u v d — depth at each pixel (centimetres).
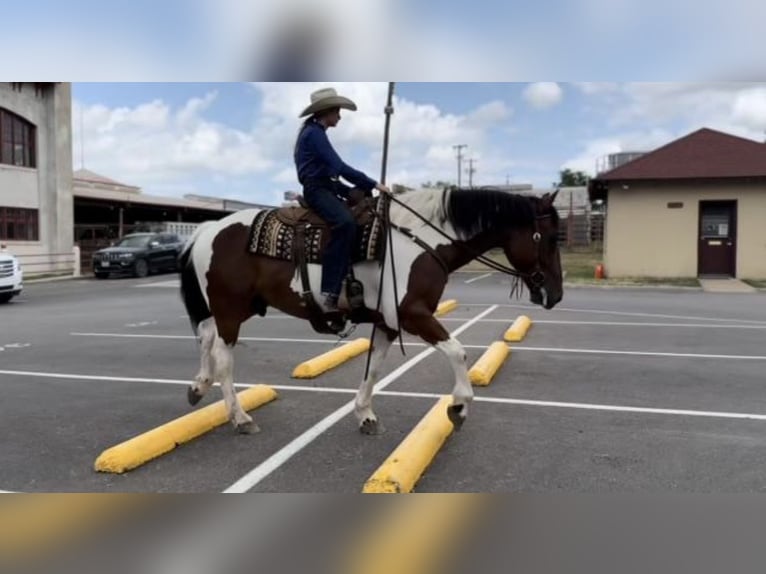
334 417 554
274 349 894
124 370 757
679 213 2078
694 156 2094
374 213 467
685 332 1020
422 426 469
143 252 2481
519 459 452
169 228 3359
